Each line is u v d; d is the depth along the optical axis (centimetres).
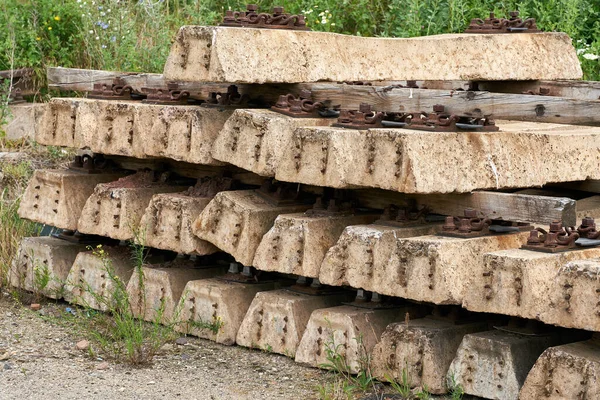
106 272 779
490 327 626
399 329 615
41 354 690
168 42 1236
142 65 1208
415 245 600
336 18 1260
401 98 701
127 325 696
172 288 740
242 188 746
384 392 612
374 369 624
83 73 884
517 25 837
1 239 884
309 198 719
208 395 612
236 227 693
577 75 862
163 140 733
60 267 820
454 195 644
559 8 1166
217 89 762
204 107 731
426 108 695
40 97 1201
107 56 1194
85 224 782
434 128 629
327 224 662
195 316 721
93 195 780
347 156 639
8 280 849
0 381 634
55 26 1258
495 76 800
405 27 1195
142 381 638
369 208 690
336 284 635
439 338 607
